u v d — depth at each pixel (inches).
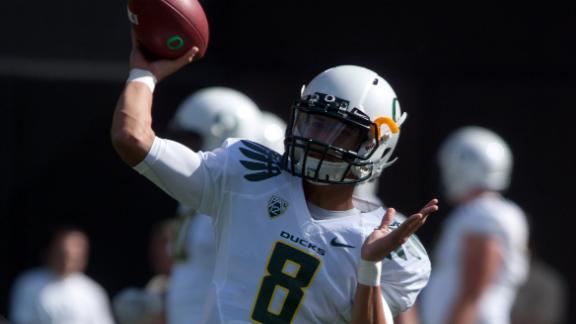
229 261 542.0
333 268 534.9
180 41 552.7
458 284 1025.5
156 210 1332.4
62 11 1314.0
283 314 534.6
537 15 1353.3
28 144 1317.7
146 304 930.7
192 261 832.9
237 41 1362.0
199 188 541.6
